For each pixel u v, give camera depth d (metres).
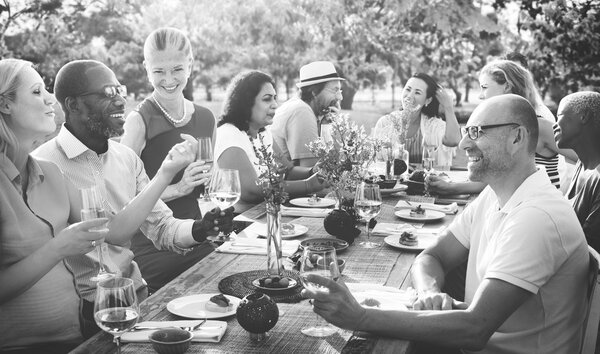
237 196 2.52
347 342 1.75
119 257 2.65
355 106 16.03
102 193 2.69
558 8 8.68
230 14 10.87
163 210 2.76
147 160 3.66
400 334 1.78
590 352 1.91
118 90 2.64
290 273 2.31
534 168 2.13
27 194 2.17
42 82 2.21
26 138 2.18
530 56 8.98
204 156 2.87
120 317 1.54
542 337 2.01
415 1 9.79
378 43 10.47
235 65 11.34
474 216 2.38
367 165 3.16
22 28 10.29
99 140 2.68
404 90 5.23
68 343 2.17
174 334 1.66
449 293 2.82
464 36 10.27
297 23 10.63
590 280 1.96
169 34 3.58
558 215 1.95
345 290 1.77
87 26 11.02
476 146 2.13
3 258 2.05
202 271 2.37
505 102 2.10
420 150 5.26
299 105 4.64
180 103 3.74
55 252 1.95
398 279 2.29
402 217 3.22
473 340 1.83
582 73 8.87
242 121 3.89
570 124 3.15
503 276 1.89
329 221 2.73
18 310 2.07
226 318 1.89
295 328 1.83
